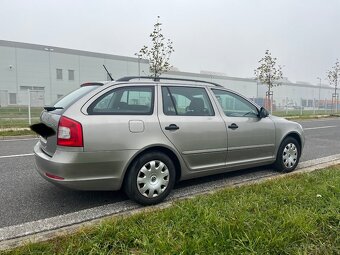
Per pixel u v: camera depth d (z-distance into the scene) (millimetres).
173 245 2645
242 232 2887
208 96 4562
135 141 3682
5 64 39250
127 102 3824
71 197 4148
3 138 10539
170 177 4016
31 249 2596
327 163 6434
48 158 3561
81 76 44750
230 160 4680
